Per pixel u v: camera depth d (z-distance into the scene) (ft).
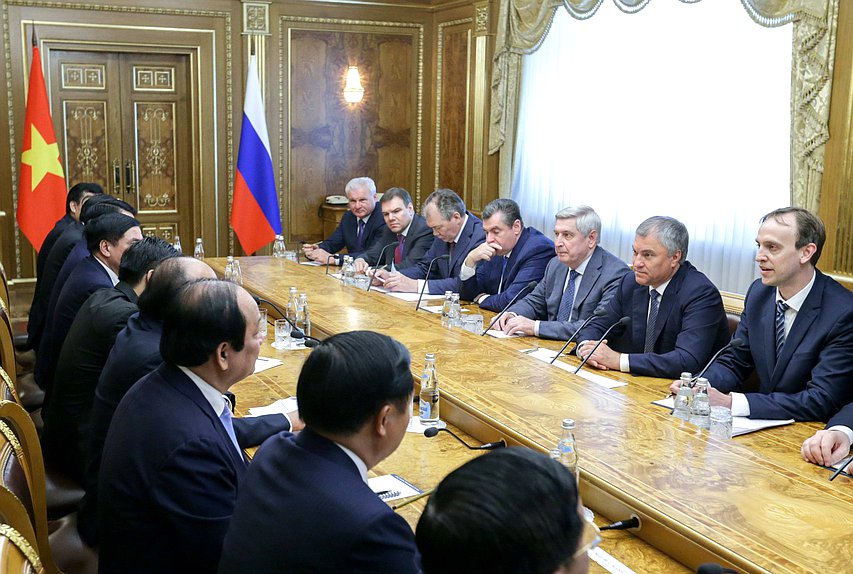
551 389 8.45
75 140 23.71
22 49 22.40
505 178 23.65
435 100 26.35
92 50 23.20
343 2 25.04
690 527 5.40
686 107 19.13
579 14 20.16
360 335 4.69
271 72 24.76
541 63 22.81
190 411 5.89
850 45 14.60
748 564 4.98
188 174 24.99
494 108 23.47
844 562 4.99
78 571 7.13
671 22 19.31
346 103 25.80
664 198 19.80
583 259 12.71
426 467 7.02
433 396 8.16
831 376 8.71
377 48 25.79
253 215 22.17
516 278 14.16
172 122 24.62
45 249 17.30
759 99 17.60
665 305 10.75
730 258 18.45
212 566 5.73
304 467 4.43
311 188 25.90
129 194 24.52
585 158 21.77
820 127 15.14
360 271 16.89
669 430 7.28
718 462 6.55
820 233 9.09
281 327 11.47
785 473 6.34
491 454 3.06
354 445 4.56
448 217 15.69
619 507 5.98
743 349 9.99
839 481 6.87
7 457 5.45
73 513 8.04
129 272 9.20
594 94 21.36
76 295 11.10
